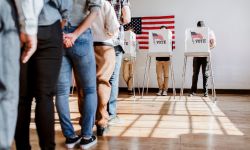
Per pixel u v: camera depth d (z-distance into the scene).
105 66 2.45
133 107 4.32
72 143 2.17
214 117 3.49
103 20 2.36
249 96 6.05
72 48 1.99
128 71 6.41
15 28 1.23
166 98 5.59
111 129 2.80
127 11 2.86
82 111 2.17
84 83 2.10
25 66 1.41
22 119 1.45
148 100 5.24
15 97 1.23
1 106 1.19
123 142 2.33
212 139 2.42
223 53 6.80
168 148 2.15
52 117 1.49
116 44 2.83
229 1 6.75
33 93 1.48
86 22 1.90
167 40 5.00
